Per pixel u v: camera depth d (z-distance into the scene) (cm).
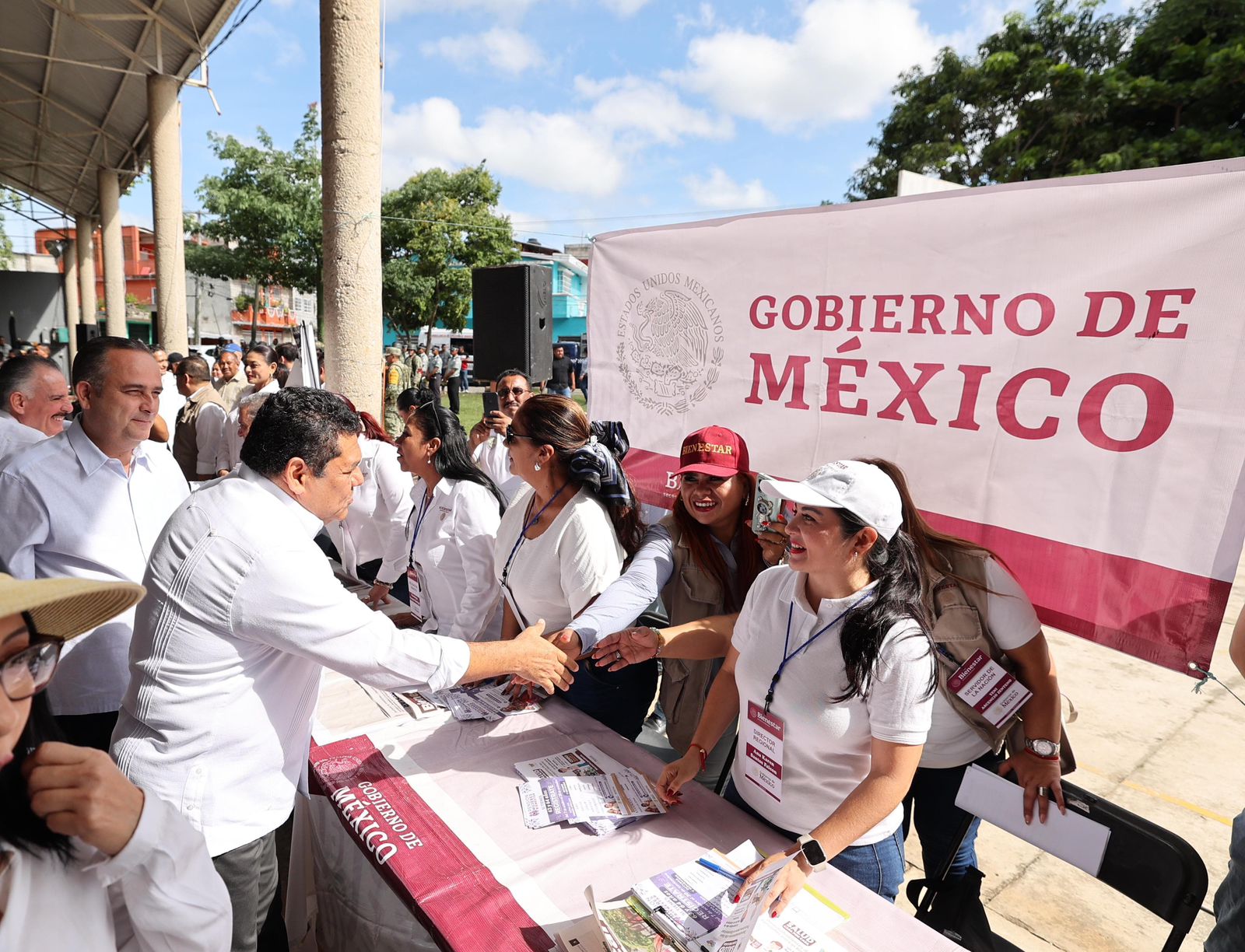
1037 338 167
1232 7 1024
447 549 246
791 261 214
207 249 2353
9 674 67
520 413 207
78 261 2334
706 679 211
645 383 263
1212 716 357
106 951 78
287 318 3609
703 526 210
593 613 187
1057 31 1174
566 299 3547
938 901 169
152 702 130
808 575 145
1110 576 158
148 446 227
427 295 2412
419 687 148
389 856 137
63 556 204
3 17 1080
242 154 2259
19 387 284
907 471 194
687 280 244
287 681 142
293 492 138
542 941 118
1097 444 159
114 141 1558
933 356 186
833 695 136
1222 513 142
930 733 177
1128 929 229
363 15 400
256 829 140
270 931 152
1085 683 393
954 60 1245
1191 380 145
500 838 144
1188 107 1058
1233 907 121
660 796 157
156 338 1177
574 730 187
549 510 211
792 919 121
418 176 2486
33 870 72
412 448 247
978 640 165
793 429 220
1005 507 176
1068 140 1128
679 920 117
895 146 1350
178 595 128
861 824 122
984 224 173
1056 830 154
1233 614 481
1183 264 144
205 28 959
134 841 76
